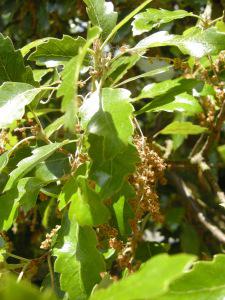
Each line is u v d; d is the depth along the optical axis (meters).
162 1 0.52
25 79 0.37
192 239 0.56
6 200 0.34
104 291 0.20
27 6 0.57
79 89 0.44
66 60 0.38
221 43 0.35
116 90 0.32
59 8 0.54
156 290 0.18
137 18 0.40
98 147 0.30
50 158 0.35
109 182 0.31
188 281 0.30
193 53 0.35
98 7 0.37
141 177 0.33
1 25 0.63
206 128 0.44
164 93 0.36
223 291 0.30
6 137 0.38
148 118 0.60
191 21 0.53
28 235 0.58
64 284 0.32
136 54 0.37
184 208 0.58
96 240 0.33
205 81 0.41
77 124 0.33
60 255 0.33
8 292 0.17
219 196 0.48
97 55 0.34
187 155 0.61
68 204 0.34
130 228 0.34
